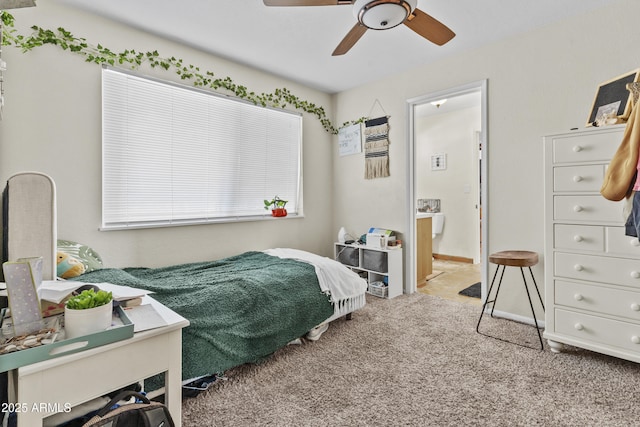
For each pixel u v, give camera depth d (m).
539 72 2.50
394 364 1.94
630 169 1.59
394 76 3.46
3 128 1.93
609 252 1.80
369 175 3.73
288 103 3.61
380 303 3.12
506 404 1.54
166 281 2.10
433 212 5.40
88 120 2.26
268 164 3.47
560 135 1.96
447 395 1.62
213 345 1.70
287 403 1.57
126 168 2.48
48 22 2.09
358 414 1.48
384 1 1.58
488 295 2.56
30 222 1.28
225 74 3.03
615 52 2.17
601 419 1.42
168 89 2.69
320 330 2.35
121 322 1.07
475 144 4.92
